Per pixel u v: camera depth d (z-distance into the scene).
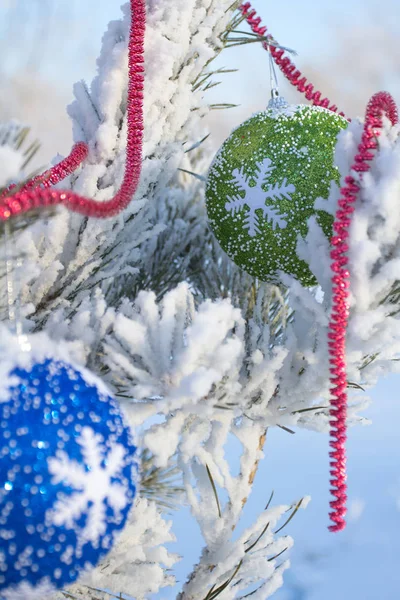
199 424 0.65
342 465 0.60
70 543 0.53
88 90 0.67
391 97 0.62
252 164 0.65
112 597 0.66
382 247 0.62
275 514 0.66
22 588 0.54
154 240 0.77
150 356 0.62
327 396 0.64
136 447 0.56
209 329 0.60
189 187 0.81
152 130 0.66
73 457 0.53
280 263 0.66
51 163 0.66
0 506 0.53
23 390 0.54
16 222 0.55
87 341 0.63
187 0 0.67
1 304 0.62
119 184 0.65
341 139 0.62
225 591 0.67
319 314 0.62
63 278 0.66
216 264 0.76
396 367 0.64
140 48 0.61
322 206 0.62
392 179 0.60
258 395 0.65
